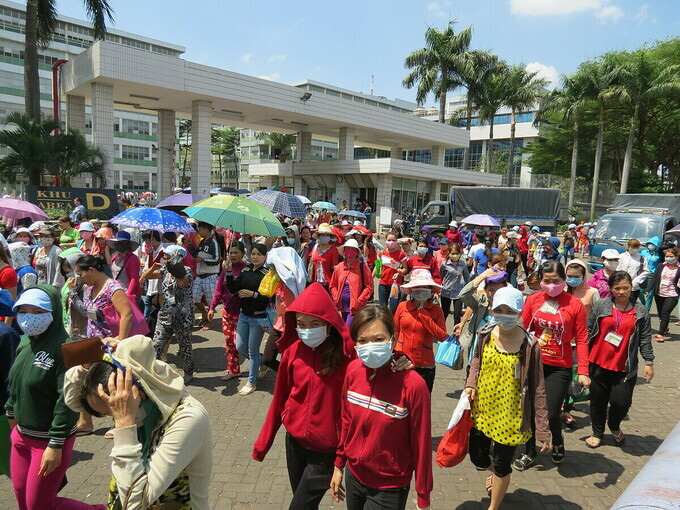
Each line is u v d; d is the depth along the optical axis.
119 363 1.98
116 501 2.09
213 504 3.71
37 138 20.17
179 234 9.77
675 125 37.62
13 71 54.16
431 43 40.91
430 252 9.69
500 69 41.56
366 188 39.50
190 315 6.13
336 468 2.73
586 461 4.50
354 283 6.55
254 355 5.86
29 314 2.77
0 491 3.82
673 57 38.97
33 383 2.83
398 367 2.53
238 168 84.50
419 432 2.49
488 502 3.83
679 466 0.98
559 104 37.00
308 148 40.38
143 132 67.12
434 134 41.09
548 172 51.59
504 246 12.54
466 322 5.20
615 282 4.61
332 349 2.79
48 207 15.88
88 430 4.83
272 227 7.28
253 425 5.08
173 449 1.94
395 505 2.51
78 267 4.35
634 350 4.60
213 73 27.41
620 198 20.33
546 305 4.34
